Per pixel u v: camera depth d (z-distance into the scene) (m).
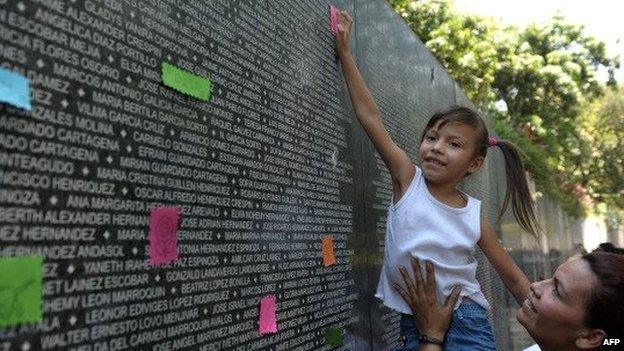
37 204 1.02
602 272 1.60
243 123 1.72
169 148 1.38
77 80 1.13
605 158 21.73
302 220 2.05
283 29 2.06
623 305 1.54
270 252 1.81
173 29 1.44
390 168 2.29
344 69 2.49
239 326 1.59
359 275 2.56
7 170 0.97
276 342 1.78
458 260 2.11
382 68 3.37
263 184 1.80
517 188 2.58
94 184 1.15
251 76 1.80
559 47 18.36
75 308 1.08
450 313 2.00
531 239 9.64
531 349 2.62
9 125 0.98
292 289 1.92
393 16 3.72
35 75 1.03
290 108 2.05
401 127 3.62
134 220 1.24
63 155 1.08
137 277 1.23
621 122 21.58
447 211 2.11
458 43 9.27
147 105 1.32
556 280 1.70
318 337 2.08
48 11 1.07
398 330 3.04
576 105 16.14
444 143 2.12
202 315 1.44
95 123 1.16
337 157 2.44
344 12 2.62
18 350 0.96
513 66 13.86
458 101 5.83
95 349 1.11
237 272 1.61
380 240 2.90
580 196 20.80
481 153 2.23
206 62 1.57
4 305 0.94
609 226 25.73
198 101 1.51
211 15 1.61
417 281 2.02
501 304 6.19
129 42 1.28
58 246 1.05
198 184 1.48
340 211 2.41
